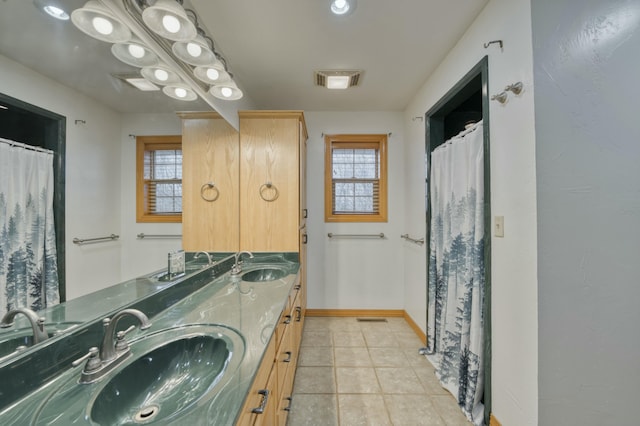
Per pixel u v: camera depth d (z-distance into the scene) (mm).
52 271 779
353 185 3010
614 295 1132
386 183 2930
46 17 713
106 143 1001
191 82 1356
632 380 1134
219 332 969
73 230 858
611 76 1134
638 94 1135
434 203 2102
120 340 811
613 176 1131
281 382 1248
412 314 2662
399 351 2236
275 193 2217
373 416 1535
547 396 1122
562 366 1125
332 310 2945
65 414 584
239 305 1236
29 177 706
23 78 678
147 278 1248
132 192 1158
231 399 621
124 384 740
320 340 2418
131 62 1024
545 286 1118
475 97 2092
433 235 2113
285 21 1516
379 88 2375
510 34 1243
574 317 1127
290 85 2301
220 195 1969
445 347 1836
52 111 769
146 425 563
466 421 1499
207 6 1391
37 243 729
